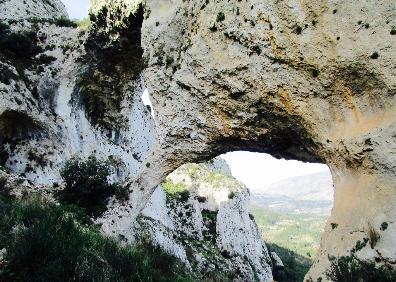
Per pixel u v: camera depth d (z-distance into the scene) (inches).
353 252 426.6
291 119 542.3
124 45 852.0
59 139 845.8
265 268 1600.6
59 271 309.7
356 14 469.7
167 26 676.1
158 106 684.1
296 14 512.4
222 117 611.5
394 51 442.3
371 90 463.8
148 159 706.8
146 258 492.1
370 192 445.1
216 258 1327.5
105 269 378.0
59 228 394.0
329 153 506.6
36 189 705.6
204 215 1561.3
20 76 835.4
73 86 897.5
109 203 723.4
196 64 622.2
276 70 534.0
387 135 436.1
